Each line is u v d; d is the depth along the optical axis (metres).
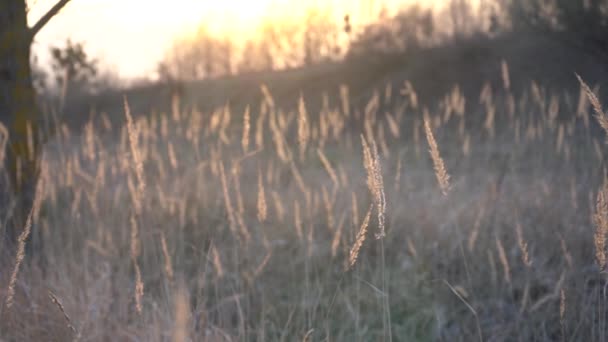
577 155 7.15
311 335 3.79
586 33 18.11
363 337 4.16
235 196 6.05
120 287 4.23
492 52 23.11
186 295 3.92
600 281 4.36
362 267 4.80
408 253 5.30
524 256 3.33
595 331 3.92
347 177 6.84
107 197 5.43
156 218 5.47
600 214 2.71
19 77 5.10
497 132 9.88
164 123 7.02
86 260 4.30
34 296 3.82
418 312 4.49
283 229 5.52
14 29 5.08
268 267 5.00
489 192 5.88
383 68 26.36
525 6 20.38
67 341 3.45
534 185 6.25
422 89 22.20
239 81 30.64
